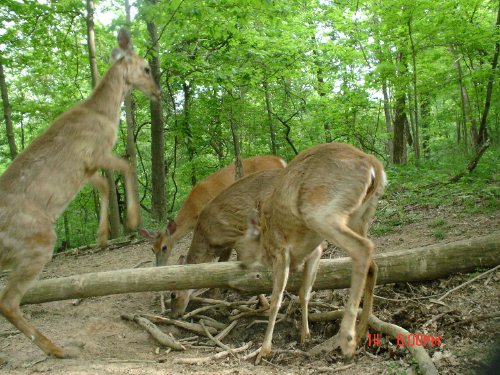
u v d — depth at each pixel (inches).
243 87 298.2
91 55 224.2
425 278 104.7
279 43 257.3
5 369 91.9
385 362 80.1
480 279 100.3
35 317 121.3
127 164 115.8
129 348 104.3
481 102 291.9
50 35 246.4
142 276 109.5
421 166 242.4
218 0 198.1
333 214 81.1
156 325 115.7
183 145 343.9
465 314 88.8
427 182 190.9
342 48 283.0
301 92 353.7
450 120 334.6
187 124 309.4
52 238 97.8
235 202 124.0
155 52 220.8
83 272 166.7
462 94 298.0
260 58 254.2
